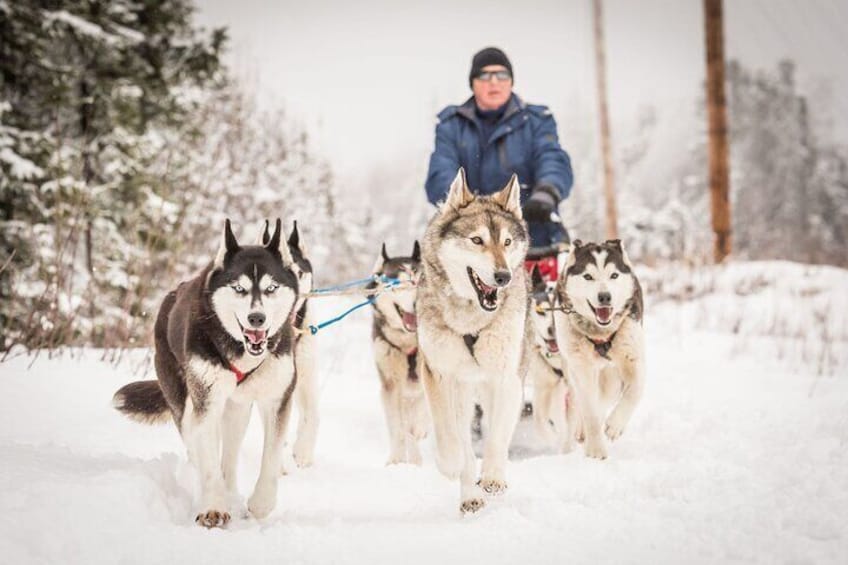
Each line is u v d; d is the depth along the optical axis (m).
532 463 5.26
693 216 31.84
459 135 6.79
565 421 6.46
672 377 8.67
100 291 10.43
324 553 3.30
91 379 6.52
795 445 5.05
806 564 2.97
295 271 4.34
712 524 3.52
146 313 8.69
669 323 13.16
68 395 6.04
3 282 9.59
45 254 9.78
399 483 4.86
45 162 10.82
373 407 7.55
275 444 4.17
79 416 5.61
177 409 4.50
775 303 13.88
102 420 5.57
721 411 6.51
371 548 3.37
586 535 3.47
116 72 12.71
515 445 6.52
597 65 25.03
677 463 4.80
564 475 4.81
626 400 5.68
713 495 4.02
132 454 4.97
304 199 20.03
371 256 27.33
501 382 4.66
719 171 18.33
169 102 13.43
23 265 10.04
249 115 16.36
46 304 8.41
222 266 4.09
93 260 10.87
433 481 4.93
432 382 4.77
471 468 4.32
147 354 7.52
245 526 3.89
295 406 7.07
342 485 4.80
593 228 36.75
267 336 4.00
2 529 3.09
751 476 4.36
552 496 4.31
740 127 55.69
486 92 6.71
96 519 3.35
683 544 3.28
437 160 6.57
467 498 4.19
